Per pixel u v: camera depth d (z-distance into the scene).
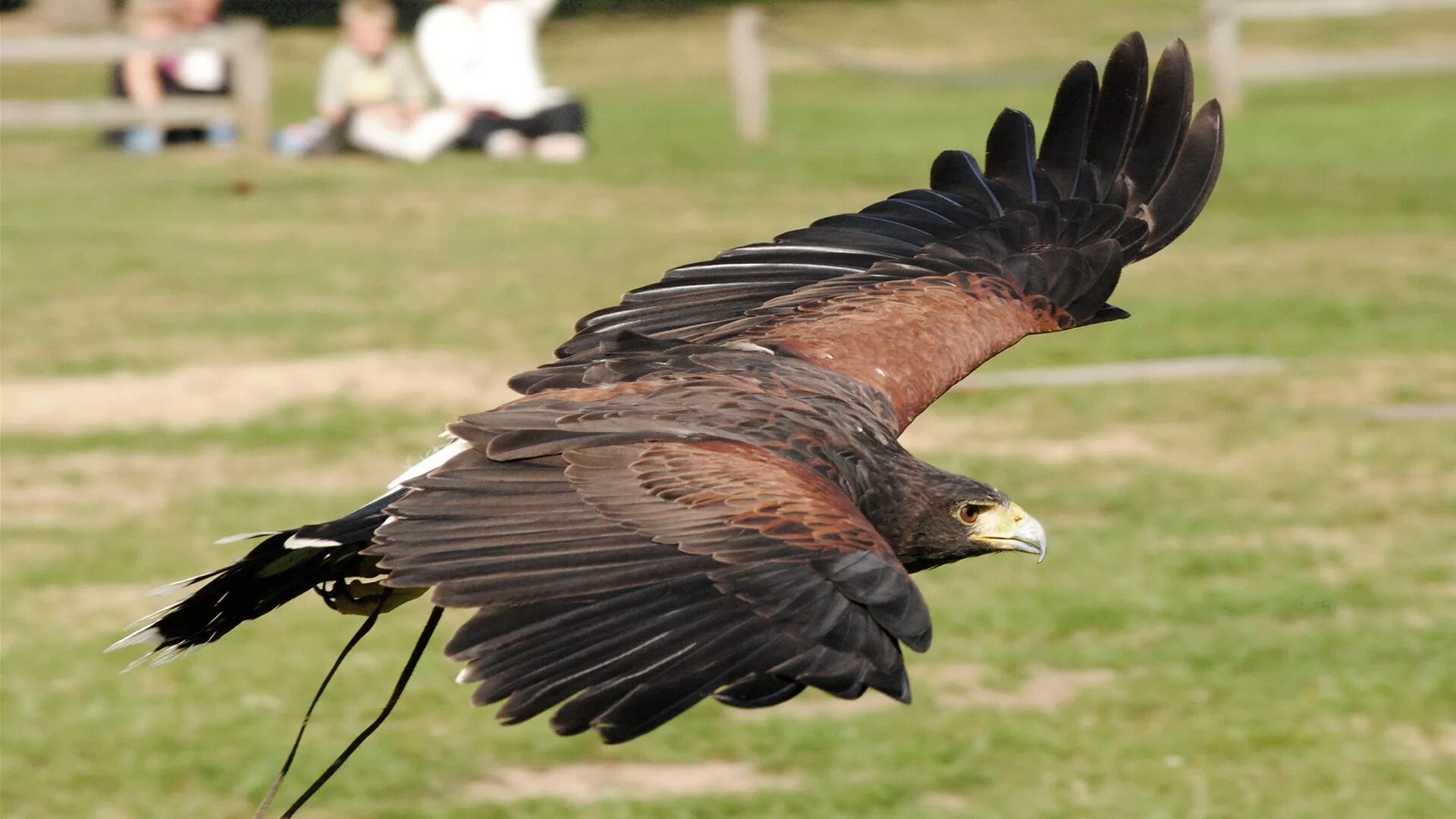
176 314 27.77
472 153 43.56
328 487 19.86
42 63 65.06
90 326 26.98
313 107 54.72
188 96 43.72
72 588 16.78
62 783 13.01
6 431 21.92
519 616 6.79
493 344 25.91
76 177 39.97
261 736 13.72
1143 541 17.94
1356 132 45.25
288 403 23.08
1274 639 15.39
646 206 37.06
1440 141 43.72
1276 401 23.05
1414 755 13.29
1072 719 13.95
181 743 13.63
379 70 42.84
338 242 33.34
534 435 7.57
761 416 8.35
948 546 8.74
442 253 32.47
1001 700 14.44
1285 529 18.28
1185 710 14.12
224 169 40.97
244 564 8.01
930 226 10.62
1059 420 22.45
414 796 12.96
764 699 6.61
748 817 12.48
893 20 76.69
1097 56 64.81
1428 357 24.94
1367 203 36.94
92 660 15.12
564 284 29.92
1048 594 16.48
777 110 52.25
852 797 12.67
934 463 20.59
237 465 20.69
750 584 6.96
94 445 21.38
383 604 8.22
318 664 15.14
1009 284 10.18
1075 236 10.60
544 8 45.16
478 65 43.41
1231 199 37.75
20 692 14.45
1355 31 67.50
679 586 6.95
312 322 27.19
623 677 6.62
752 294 10.08
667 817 12.45
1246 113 48.38
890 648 6.82
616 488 7.33
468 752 13.58
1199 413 22.64
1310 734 13.59
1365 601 16.34
